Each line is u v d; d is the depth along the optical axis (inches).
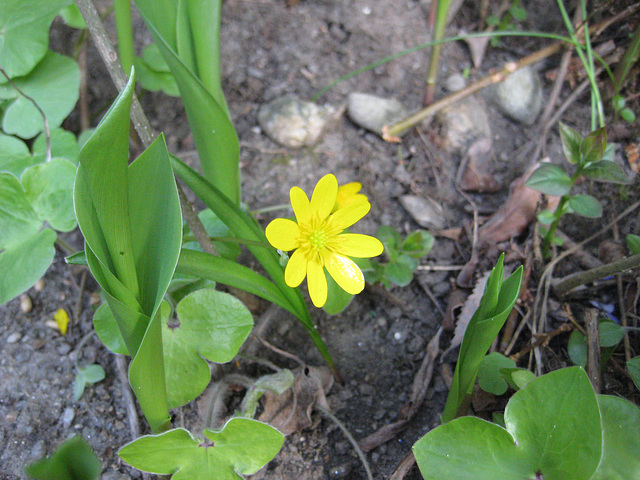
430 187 10.0
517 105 10.4
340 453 7.6
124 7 7.1
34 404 8.0
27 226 7.5
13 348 8.4
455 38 9.5
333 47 11.3
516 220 9.1
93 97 10.7
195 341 6.9
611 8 10.2
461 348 6.0
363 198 7.3
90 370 8.1
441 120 10.3
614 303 8.4
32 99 8.3
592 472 5.2
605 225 9.3
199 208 9.8
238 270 6.2
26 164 8.5
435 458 5.7
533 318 8.2
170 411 7.9
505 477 5.6
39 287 8.9
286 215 9.7
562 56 10.7
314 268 6.1
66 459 4.0
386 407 8.1
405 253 8.3
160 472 5.9
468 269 8.9
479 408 7.5
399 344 8.6
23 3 8.3
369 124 10.4
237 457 6.0
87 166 4.1
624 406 5.7
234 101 10.8
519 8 11.2
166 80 9.5
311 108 10.3
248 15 11.5
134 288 5.1
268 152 10.3
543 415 5.5
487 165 9.9
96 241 4.6
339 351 8.6
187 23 7.0
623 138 9.9
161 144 4.8
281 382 7.3
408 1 11.6
